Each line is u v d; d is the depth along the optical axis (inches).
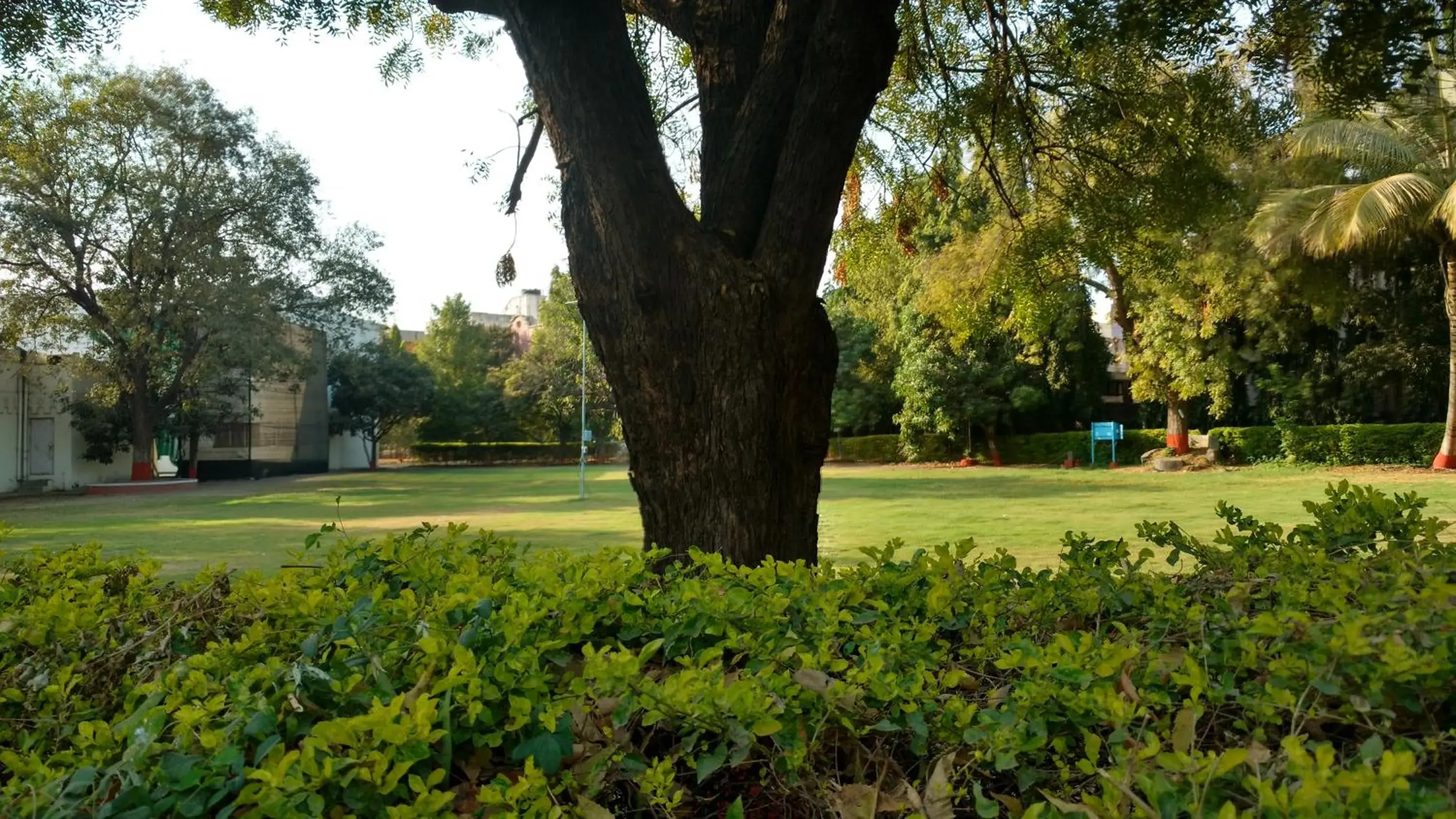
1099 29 157.8
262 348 1079.0
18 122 905.5
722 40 152.9
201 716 58.1
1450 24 138.0
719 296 129.7
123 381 1081.4
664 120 231.8
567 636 80.3
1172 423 1067.9
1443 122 740.7
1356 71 143.4
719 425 130.4
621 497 837.2
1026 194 241.3
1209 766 49.1
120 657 84.8
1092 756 55.4
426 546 114.7
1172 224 210.5
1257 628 67.7
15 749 75.4
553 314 1788.9
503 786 55.3
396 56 222.4
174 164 1019.9
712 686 62.2
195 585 109.3
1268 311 902.4
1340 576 85.3
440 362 1941.4
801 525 137.3
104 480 1220.5
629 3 172.7
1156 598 89.5
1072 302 989.8
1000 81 218.5
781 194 134.0
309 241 1154.0
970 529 465.7
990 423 1241.4
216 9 201.5
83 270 1016.9
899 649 76.4
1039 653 70.4
